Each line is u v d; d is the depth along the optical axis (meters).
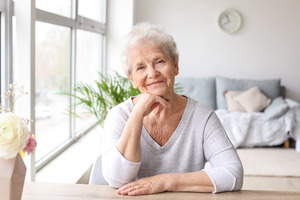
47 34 2.71
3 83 1.87
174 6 5.66
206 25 5.67
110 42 4.87
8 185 0.85
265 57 5.70
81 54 3.67
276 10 5.59
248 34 5.66
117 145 1.17
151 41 1.22
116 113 1.36
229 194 1.13
